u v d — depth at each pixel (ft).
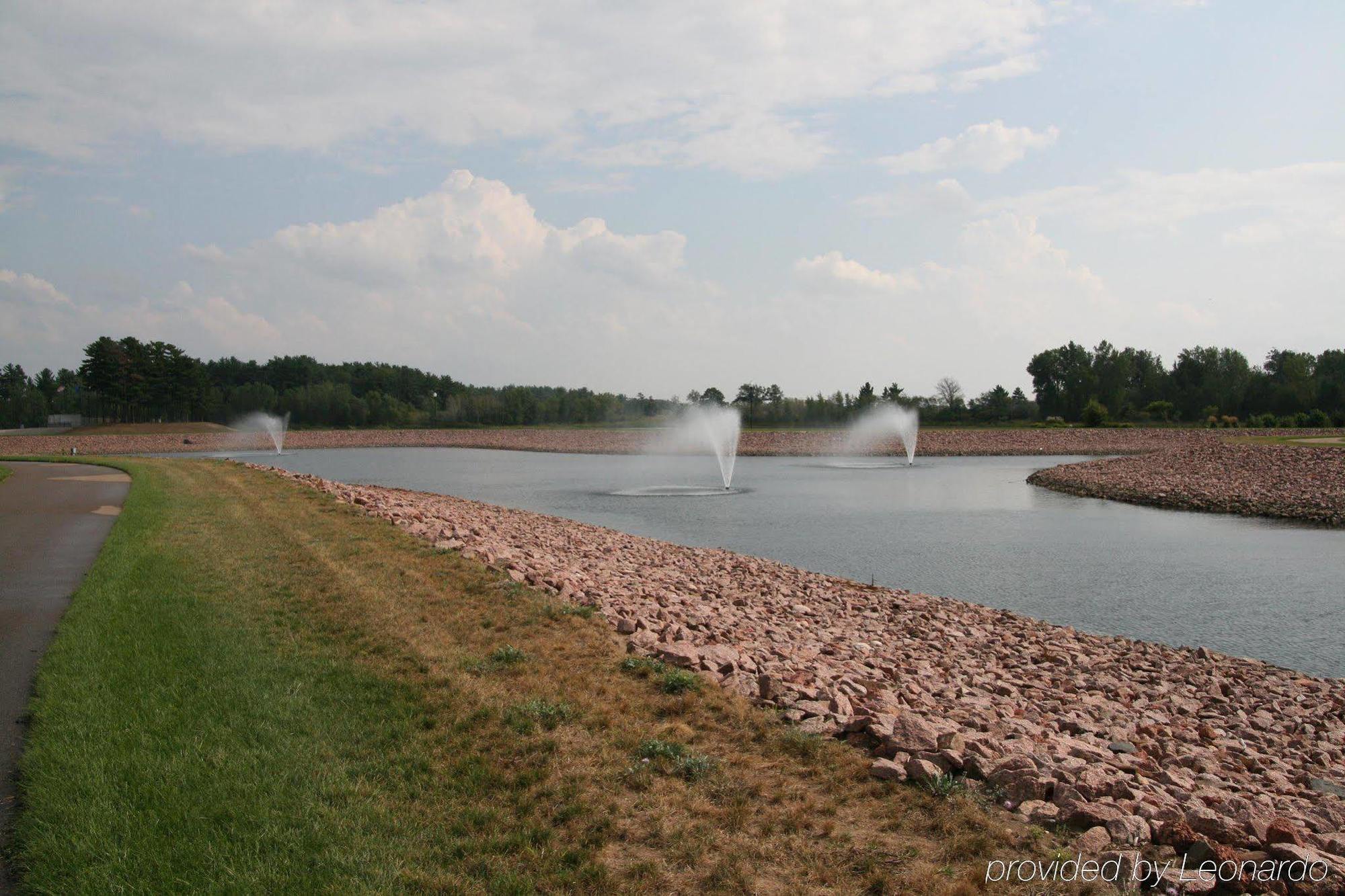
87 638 33.76
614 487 190.19
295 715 27.22
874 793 23.45
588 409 591.37
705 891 18.65
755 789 23.56
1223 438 339.98
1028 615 67.31
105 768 22.49
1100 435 375.45
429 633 37.58
